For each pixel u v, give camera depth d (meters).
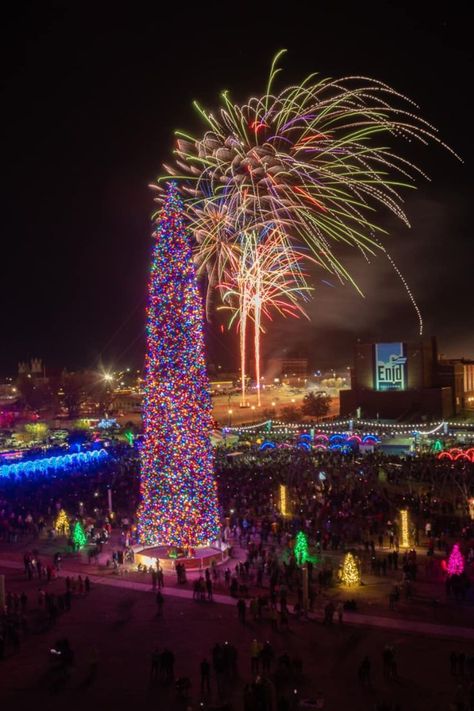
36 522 47.38
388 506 46.50
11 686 22.95
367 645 25.92
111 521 46.16
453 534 41.72
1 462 68.19
